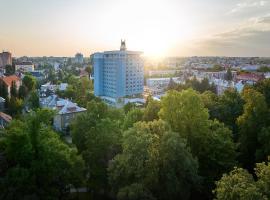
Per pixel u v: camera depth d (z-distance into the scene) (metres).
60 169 47.78
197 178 45.78
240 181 33.12
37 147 47.91
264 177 33.94
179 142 45.75
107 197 56.81
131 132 47.88
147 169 44.19
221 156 52.22
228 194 32.72
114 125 58.12
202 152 53.56
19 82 197.12
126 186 43.19
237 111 71.81
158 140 47.84
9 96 151.12
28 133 48.12
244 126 60.34
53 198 46.03
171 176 43.69
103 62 190.12
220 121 70.38
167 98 57.50
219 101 77.12
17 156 46.72
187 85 144.75
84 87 178.12
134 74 188.62
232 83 181.12
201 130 54.38
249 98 61.81
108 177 50.38
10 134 46.69
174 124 55.84
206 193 50.88
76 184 51.69
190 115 55.06
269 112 60.16
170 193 43.81
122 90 183.75
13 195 43.19
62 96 160.75
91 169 55.56
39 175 46.56
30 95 152.12
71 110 107.38
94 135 56.69
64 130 104.44
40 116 49.91
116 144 55.69
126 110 101.81
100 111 67.25
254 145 59.94
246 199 30.30
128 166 44.59
